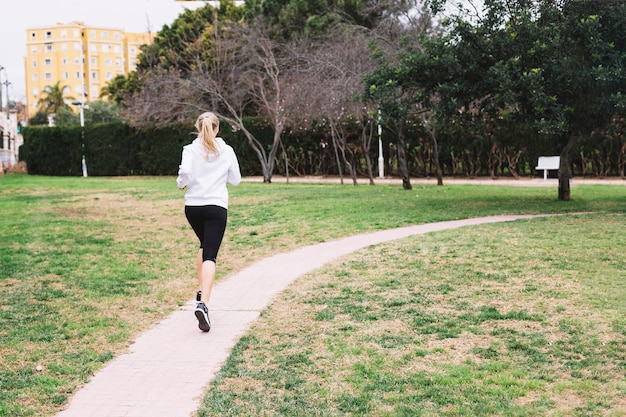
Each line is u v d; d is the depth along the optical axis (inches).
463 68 585.9
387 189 863.1
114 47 5625.0
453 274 306.2
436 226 479.2
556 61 558.9
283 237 449.4
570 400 165.9
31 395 175.8
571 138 631.8
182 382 185.9
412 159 1164.5
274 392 175.6
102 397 175.8
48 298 281.0
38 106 4473.4
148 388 181.8
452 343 211.2
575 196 708.0
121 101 1860.2
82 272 337.1
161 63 1663.4
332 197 735.7
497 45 577.9
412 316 241.6
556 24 566.3
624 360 191.2
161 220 565.3
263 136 1304.1
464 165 1126.4
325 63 968.9
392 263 338.0
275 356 203.9
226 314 256.5
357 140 1202.0
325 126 1119.6
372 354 202.2
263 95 1135.6
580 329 219.1
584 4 542.6
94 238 458.0
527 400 166.6
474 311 245.4
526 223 469.4
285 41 1364.4
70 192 918.4
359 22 1282.0
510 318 235.3
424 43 604.1
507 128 1077.8
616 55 530.0
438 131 1119.6
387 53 864.9
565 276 294.2
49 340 223.5
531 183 967.0
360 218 530.3
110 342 222.5
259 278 321.1
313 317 245.3
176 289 301.7
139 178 1384.1
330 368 191.9
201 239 251.8
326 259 361.1
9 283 310.7
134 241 445.1
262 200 714.8
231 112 1258.6
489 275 301.3
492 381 178.9
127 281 318.0
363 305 258.7
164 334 232.4
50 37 5516.7
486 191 808.3
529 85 539.5
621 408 159.6
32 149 1608.0
